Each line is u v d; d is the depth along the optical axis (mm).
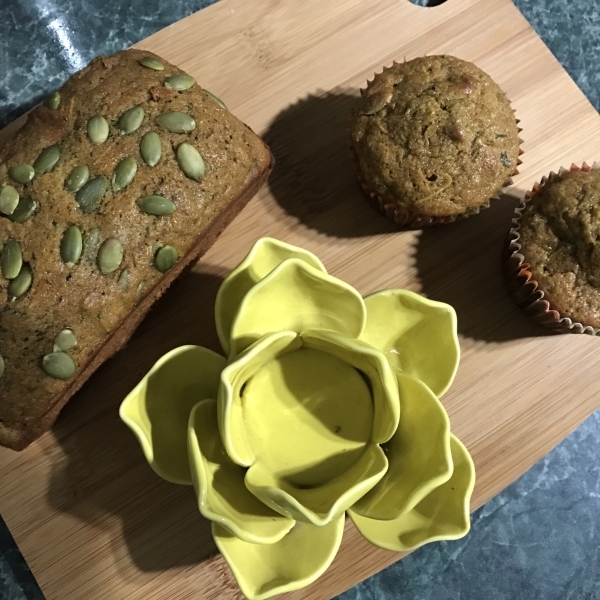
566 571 319
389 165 269
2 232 234
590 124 302
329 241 292
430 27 306
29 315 229
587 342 286
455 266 292
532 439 277
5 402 236
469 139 267
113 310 236
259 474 218
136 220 237
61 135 243
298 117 298
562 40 352
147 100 248
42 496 265
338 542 219
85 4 342
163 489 268
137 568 261
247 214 291
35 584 298
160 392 231
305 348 236
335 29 303
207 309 284
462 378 282
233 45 299
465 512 215
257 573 219
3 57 334
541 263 267
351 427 231
